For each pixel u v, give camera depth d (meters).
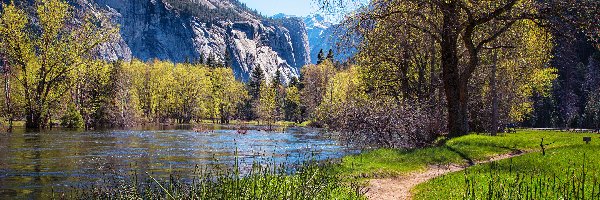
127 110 69.38
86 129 51.78
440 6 29.55
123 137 41.09
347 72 83.25
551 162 17.97
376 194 14.88
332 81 90.25
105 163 22.50
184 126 76.81
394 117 29.34
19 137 35.44
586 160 18.05
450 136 31.27
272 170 20.38
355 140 31.44
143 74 99.50
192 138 44.47
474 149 25.16
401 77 40.22
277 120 124.62
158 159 25.23
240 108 134.50
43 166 20.91
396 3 29.91
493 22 33.31
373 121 29.56
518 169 16.70
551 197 11.09
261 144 38.66
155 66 103.12
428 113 32.31
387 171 19.48
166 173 19.97
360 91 41.00
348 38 30.58
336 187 14.51
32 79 47.12
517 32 38.03
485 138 28.31
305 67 115.44
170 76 101.88
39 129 46.72
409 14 31.19
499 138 28.44
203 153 29.50
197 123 102.19
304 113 112.25
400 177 18.56
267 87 129.75
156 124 82.44
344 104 31.50
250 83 159.25
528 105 63.53
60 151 26.97
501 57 45.94
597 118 94.50
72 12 48.03
